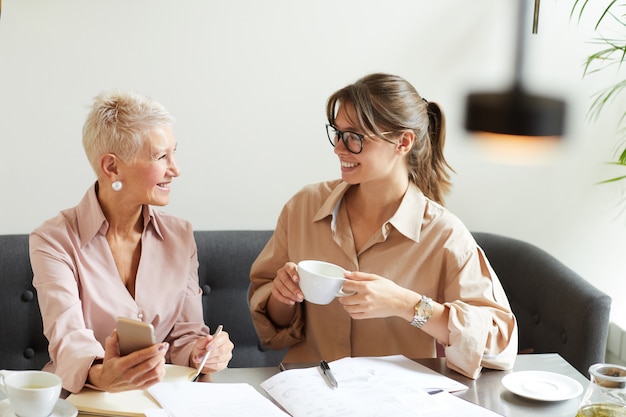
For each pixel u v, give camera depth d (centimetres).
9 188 267
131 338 160
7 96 262
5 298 249
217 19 271
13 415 151
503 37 285
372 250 202
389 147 193
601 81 290
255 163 282
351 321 202
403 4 281
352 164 193
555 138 132
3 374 159
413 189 204
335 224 205
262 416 156
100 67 266
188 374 176
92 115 191
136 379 161
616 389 142
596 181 297
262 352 275
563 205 298
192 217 281
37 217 271
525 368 188
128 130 188
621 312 304
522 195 296
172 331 205
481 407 163
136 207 199
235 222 284
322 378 174
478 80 287
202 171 279
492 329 185
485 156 133
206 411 158
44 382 154
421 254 200
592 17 287
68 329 182
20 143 265
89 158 195
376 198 201
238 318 270
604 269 301
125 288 199
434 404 163
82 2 261
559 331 246
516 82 140
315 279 173
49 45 262
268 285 211
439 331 183
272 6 273
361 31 280
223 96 276
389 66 284
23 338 253
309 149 285
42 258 191
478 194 294
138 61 269
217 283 269
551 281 253
